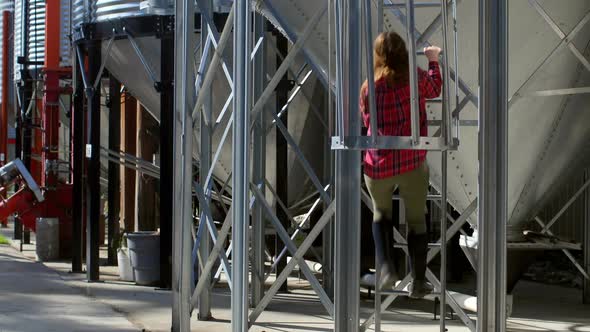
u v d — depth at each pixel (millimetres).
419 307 11289
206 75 8875
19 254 17391
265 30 11406
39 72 18406
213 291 12672
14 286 12820
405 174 6016
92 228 13414
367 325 7805
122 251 13648
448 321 10227
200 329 9789
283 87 12711
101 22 13148
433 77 6129
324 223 7930
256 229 11539
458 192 9969
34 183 16188
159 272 13023
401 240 8047
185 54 9031
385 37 6207
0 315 10375
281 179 13000
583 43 9148
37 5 18359
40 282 13289
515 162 10023
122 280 13609
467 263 15039
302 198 14484
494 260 6879
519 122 9586
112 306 11156
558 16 8820
